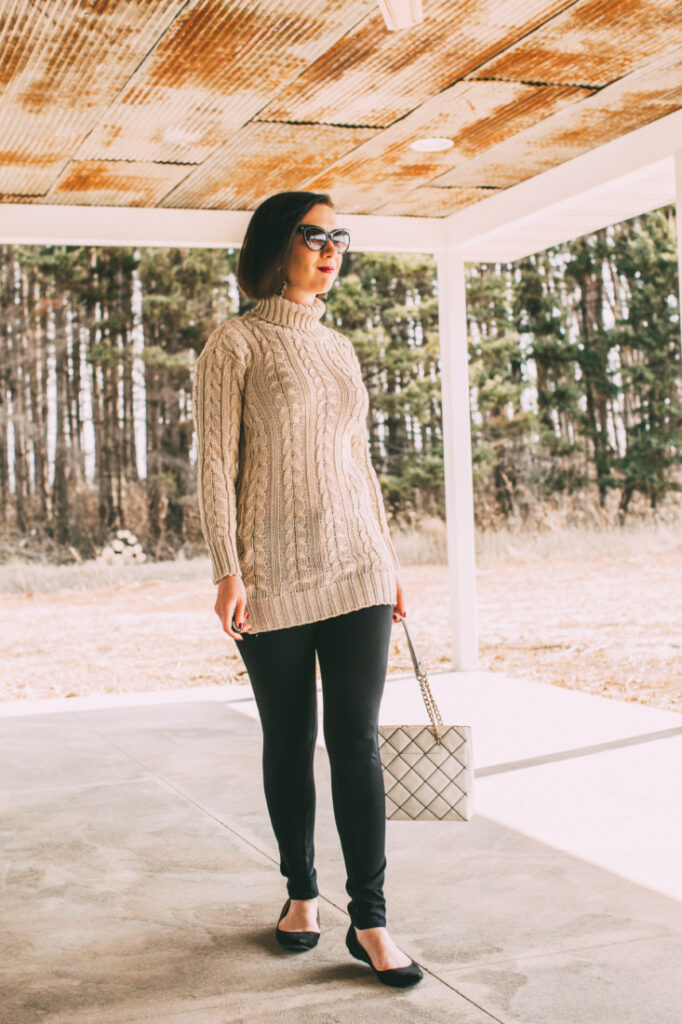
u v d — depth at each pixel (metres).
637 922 2.71
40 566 13.73
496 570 13.68
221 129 5.06
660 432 14.66
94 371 14.37
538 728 5.27
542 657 8.63
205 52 4.13
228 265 14.88
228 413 2.40
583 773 4.34
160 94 4.57
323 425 2.43
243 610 2.33
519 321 15.17
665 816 3.70
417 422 15.03
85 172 5.70
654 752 4.68
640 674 7.65
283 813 2.52
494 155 5.66
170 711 6.14
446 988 2.32
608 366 14.87
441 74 4.47
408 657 9.21
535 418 14.99
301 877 2.57
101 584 13.53
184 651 10.22
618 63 4.42
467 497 7.19
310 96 4.67
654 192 5.71
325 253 2.47
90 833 3.66
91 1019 2.20
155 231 6.48
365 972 2.42
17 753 5.02
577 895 2.93
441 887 3.02
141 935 2.70
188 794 4.19
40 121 4.88
